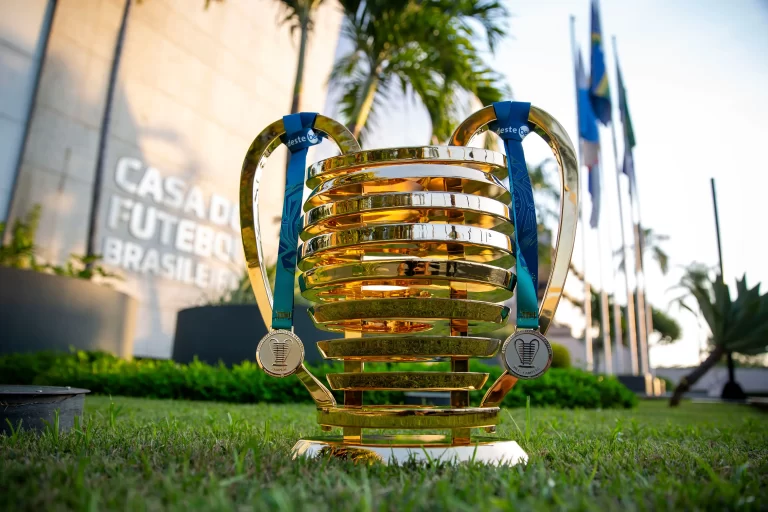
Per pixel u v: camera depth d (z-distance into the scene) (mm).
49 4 11781
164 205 13344
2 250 9148
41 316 7469
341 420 1562
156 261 12938
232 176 15219
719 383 24031
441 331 1872
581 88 11844
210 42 14805
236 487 1154
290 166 1867
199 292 13914
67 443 1708
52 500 1033
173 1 13922
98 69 12453
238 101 15445
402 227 1519
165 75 13680
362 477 1197
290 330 1717
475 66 9281
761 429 3266
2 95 10938
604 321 12516
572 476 1313
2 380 6301
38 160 11281
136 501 989
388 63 9383
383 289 1766
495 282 1600
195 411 3873
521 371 1592
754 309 8062
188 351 7934
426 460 1456
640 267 12500
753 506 1091
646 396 11836
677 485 1241
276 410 4176
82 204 11906
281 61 16750
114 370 6641
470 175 1611
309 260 1771
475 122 1812
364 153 1634
